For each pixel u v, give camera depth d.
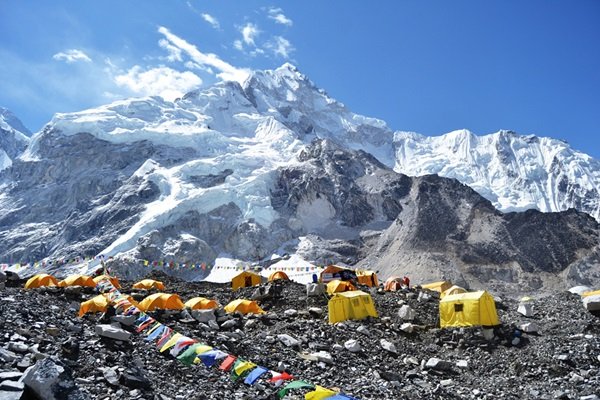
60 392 13.42
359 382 25.14
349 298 37.97
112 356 20.94
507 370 29.53
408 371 28.39
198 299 38.78
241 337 30.88
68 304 34.31
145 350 23.02
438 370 29.31
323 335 32.88
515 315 39.22
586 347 30.08
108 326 23.97
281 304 43.88
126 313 28.23
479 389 26.41
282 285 49.44
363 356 30.19
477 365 30.53
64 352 20.11
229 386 20.44
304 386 16.77
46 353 19.30
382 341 32.59
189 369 21.66
